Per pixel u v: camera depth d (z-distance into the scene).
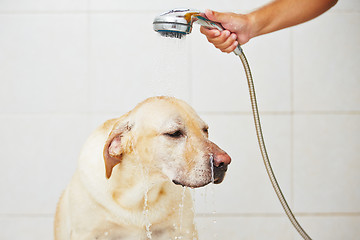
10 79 2.30
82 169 1.56
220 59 2.31
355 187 2.34
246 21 1.50
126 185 1.52
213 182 1.44
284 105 2.33
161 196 1.56
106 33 2.31
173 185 1.58
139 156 1.50
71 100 2.32
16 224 2.31
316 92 2.33
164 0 2.31
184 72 2.29
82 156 1.60
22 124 2.31
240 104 2.31
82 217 1.53
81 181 1.55
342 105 2.34
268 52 2.32
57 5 2.30
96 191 1.52
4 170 2.31
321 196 2.34
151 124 1.48
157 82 2.27
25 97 2.31
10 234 2.31
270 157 2.33
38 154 2.31
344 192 2.34
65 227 1.63
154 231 1.58
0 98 2.30
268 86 2.32
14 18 2.30
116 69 2.31
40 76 2.31
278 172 2.33
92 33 2.31
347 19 2.32
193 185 1.42
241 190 2.31
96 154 1.57
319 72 2.33
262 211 2.31
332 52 2.33
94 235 1.54
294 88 2.33
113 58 2.31
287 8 1.58
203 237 2.29
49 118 2.31
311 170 2.33
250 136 2.31
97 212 1.53
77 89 2.32
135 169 1.51
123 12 2.31
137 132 1.50
